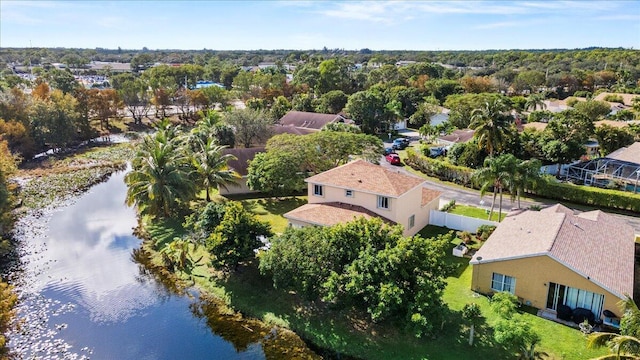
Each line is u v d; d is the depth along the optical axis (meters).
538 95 111.12
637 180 52.34
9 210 44.59
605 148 66.44
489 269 28.86
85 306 30.34
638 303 27.73
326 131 56.44
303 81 140.12
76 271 35.31
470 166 58.84
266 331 27.34
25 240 41.38
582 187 49.62
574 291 26.19
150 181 44.06
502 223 35.34
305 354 25.20
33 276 34.47
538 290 27.28
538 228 31.34
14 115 74.00
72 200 54.12
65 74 121.12
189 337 26.95
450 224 41.72
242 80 139.00
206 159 48.75
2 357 25.00
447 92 123.94
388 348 24.83
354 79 145.88
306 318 28.05
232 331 27.47
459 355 23.81
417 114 101.81
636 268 32.31
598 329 25.09
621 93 124.88
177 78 164.88
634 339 17.89
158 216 45.28
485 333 25.42
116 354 25.44
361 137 53.75
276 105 106.25
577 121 61.06
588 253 27.94
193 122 109.38
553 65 194.62
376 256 25.55
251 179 48.75
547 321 26.22
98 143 88.75
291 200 50.16
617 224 34.81
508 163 40.00
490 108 54.84
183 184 44.50
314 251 27.48
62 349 25.91
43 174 64.88
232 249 31.34
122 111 113.19
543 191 51.50
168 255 36.12
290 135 54.78
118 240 41.56
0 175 43.84
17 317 28.97
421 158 63.91
